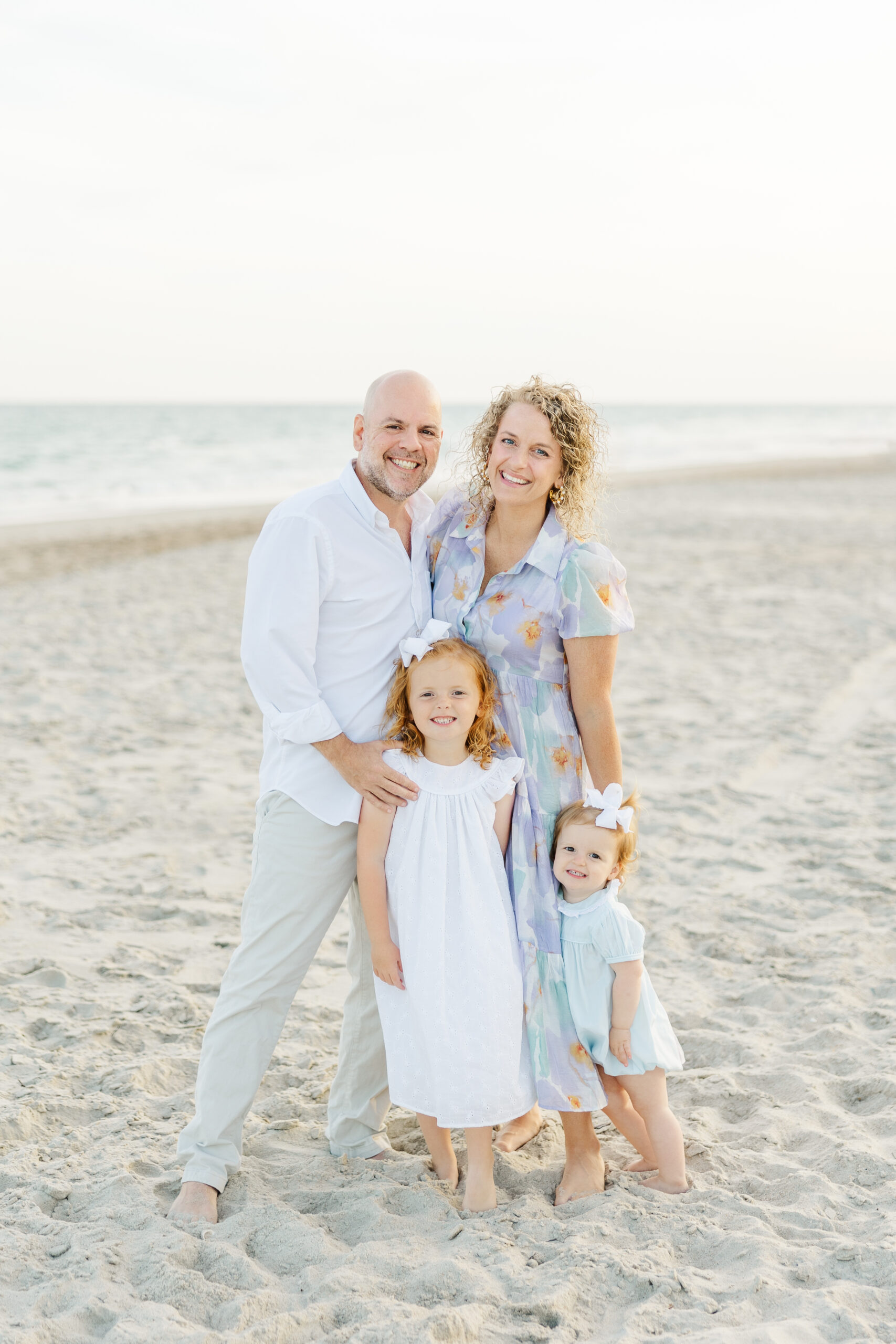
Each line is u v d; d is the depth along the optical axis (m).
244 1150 3.04
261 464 38.69
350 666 2.83
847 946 4.29
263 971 2.80
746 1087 3.35
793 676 8.95
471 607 2.89
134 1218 2.62
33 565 14.70
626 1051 2.78
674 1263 2.50
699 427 82.69
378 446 2.73
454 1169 2.91
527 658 2.86
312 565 2.70
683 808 5.95
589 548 2.85
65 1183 2.77
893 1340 2.23
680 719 7.71
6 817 5.64
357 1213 2.70
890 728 7.46
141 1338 2.18
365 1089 3.02
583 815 2.81
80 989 3.95
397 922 2.78
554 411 2.78
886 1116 3.12
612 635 2.84
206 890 4.86
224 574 14.27
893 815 5.81
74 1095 3.27
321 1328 2.25
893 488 27.94
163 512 22.70
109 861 5.16
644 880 5.02
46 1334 2.19
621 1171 2.96
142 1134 3.04
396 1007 2.78
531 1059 2.76
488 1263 2.47
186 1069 3.46
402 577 2.86
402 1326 2.19
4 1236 2.53
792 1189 2.80
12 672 8.84
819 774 6.56
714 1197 2.75
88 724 7.46
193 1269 2.46
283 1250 2.54
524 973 2.79
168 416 101.50
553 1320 2.29
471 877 2.73
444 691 2.71
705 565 14.92
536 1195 2.83
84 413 108.12
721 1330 2.21
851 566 14.79
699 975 4.13
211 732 7.37
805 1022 3.74
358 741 2.84
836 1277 2.44
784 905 4.71
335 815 2.77
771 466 37.47
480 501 2.94
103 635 10.34
